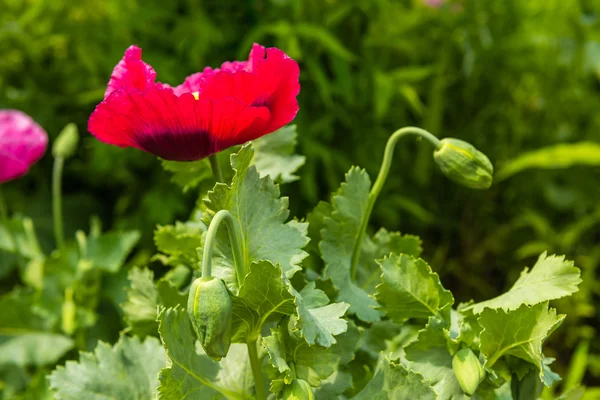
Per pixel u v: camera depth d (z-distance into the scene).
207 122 0.72
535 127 2.03
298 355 0.74
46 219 1.86
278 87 0.74
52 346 1.15
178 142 0.74
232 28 1.71
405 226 1.93
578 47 1.95
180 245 0.83
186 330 0.74
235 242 0.72
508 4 1.88
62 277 1.17
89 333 1.16
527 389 0.76
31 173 1.90
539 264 0.77
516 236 1.98
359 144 1.77
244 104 0.71
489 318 0.74
